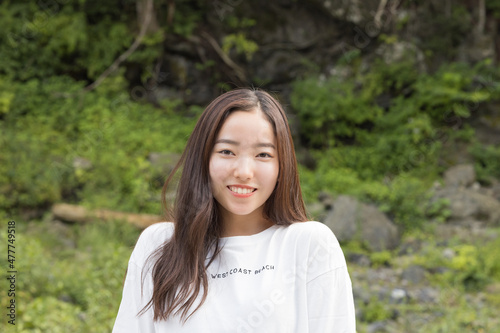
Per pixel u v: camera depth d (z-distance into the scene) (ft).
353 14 36.40
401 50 37.09
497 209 29.43
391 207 28.53
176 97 35.47
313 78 36.27
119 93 33.55
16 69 32.83
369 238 26.12
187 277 5.66
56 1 33.60
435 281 22.36
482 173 33.99
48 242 23.27
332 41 37.27
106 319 15.83
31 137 29.04
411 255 25.54
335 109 35.14
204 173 5.74
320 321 5.66
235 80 36.52
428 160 34.09
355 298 19.90
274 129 5.66
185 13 35.63
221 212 5.98
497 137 36.01
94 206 26.08
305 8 36.73
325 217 27.25
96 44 33.73
